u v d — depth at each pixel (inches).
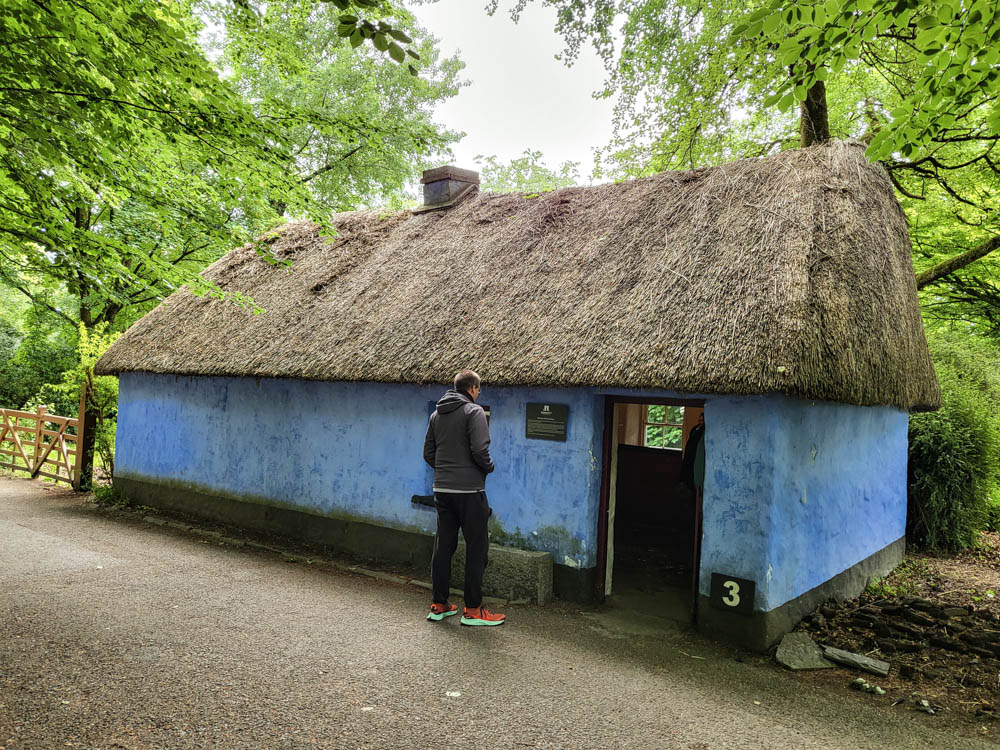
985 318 530.6
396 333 281.9
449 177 390.3
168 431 390.3
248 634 186.7
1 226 213.2
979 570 317.4
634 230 271.0
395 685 157.2
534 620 212.7
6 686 145.4
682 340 203.2
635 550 321.4
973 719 155.6
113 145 216.7
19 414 514.3
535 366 225.5
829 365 191.8
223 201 265.6
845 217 230.1
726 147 474.0
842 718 153.3
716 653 193.2
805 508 216.4
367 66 658.2
